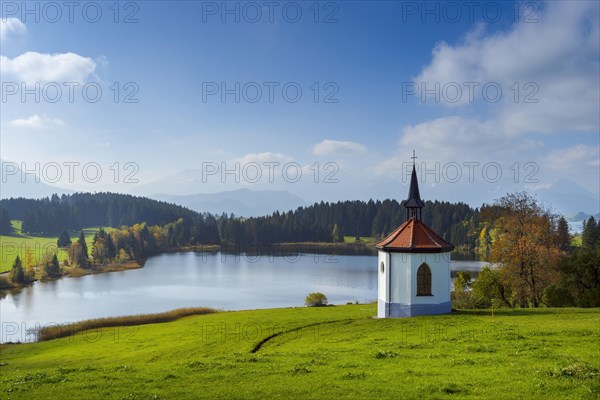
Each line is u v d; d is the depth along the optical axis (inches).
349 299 3666.3
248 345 1429.6
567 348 1037.2
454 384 781.9
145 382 896.3
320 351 1156.5
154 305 3661.4
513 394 721.6
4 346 2017.7
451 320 1526.8
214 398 781.9
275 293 4077.3
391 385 808.9
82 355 1644.9
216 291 4237.2
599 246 2657.5
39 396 832.3
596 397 687.7
